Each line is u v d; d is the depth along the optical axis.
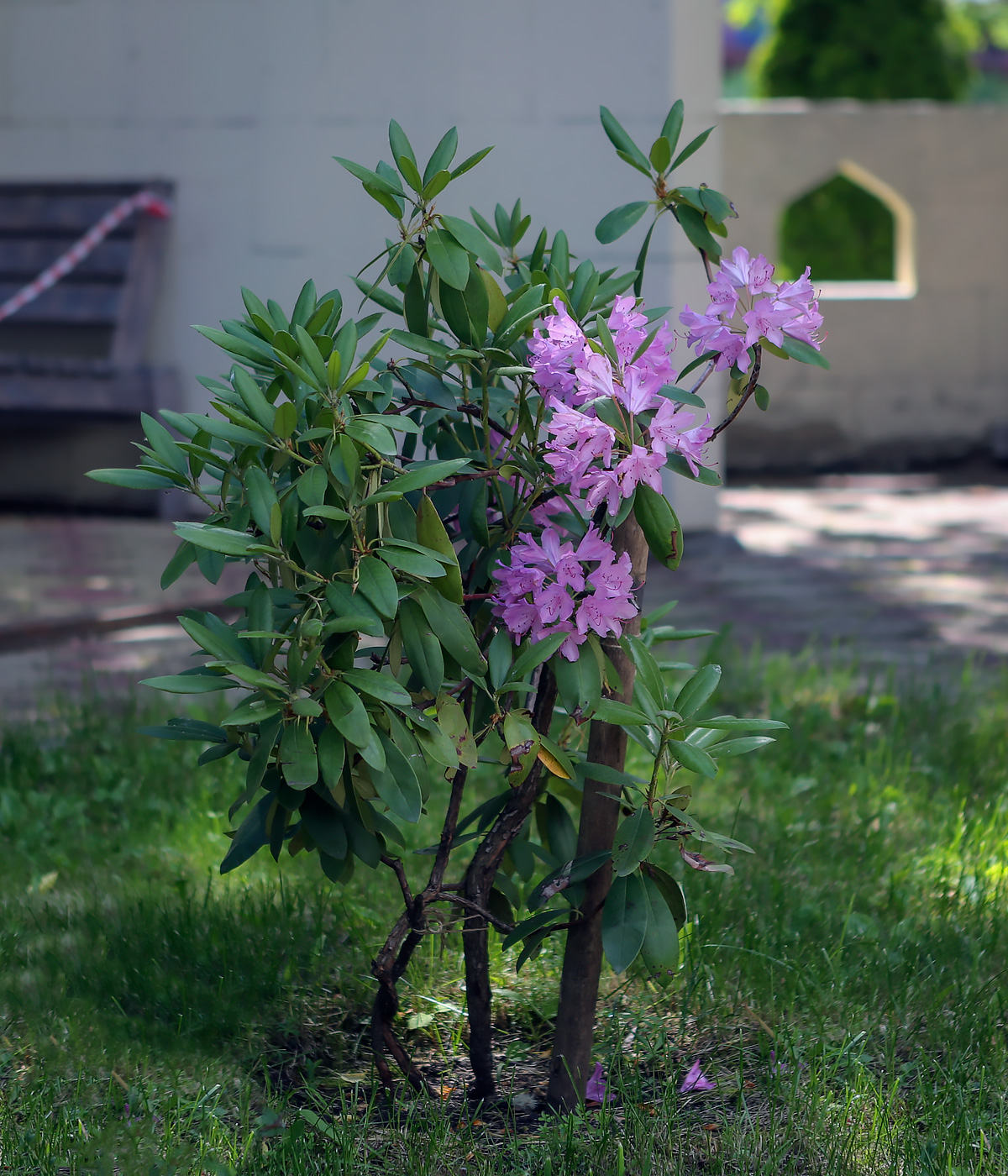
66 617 6.28
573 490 2.21
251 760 2.13
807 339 2.32
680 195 2.54
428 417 2.56
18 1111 2.39
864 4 14.66
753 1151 2.32
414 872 3.50
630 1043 2.75
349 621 2.05
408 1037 2.82
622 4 7.99
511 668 2.35
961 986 2.86
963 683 5.27
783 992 2.86
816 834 3.76
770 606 7.02
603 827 2.42
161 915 3.17
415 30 8.34
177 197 9.02
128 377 8.84
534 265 2.59
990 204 11.93
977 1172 2.21
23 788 4.13
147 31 8.93
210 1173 2.19
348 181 8.64
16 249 9.27
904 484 11.66
